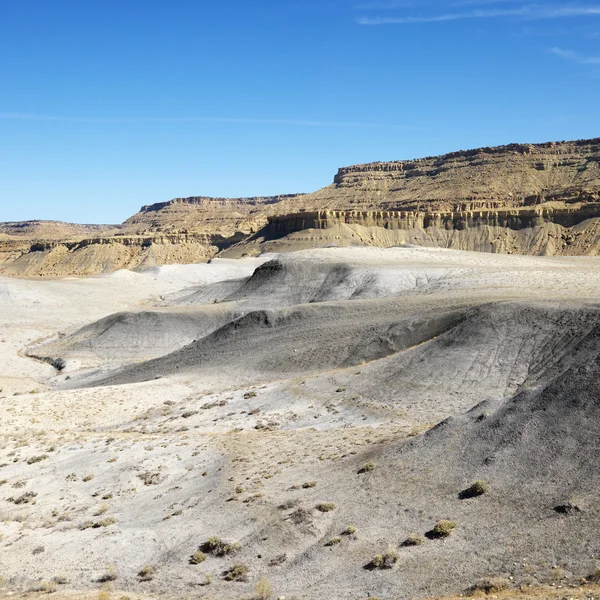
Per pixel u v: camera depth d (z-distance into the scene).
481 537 21.30
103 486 35.53
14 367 95.94
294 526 24.84
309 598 19.47
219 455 38.34
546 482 23.53
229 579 21.81
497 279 94.00
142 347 105.94
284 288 125.62
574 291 74.00
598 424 25.38
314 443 37.56
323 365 63.22
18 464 40.91
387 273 116.44
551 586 17.58
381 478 27.64
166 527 27.42
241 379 65.00
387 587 19.38
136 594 21.66
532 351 48.56
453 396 45.31
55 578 23.80
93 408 57.16
